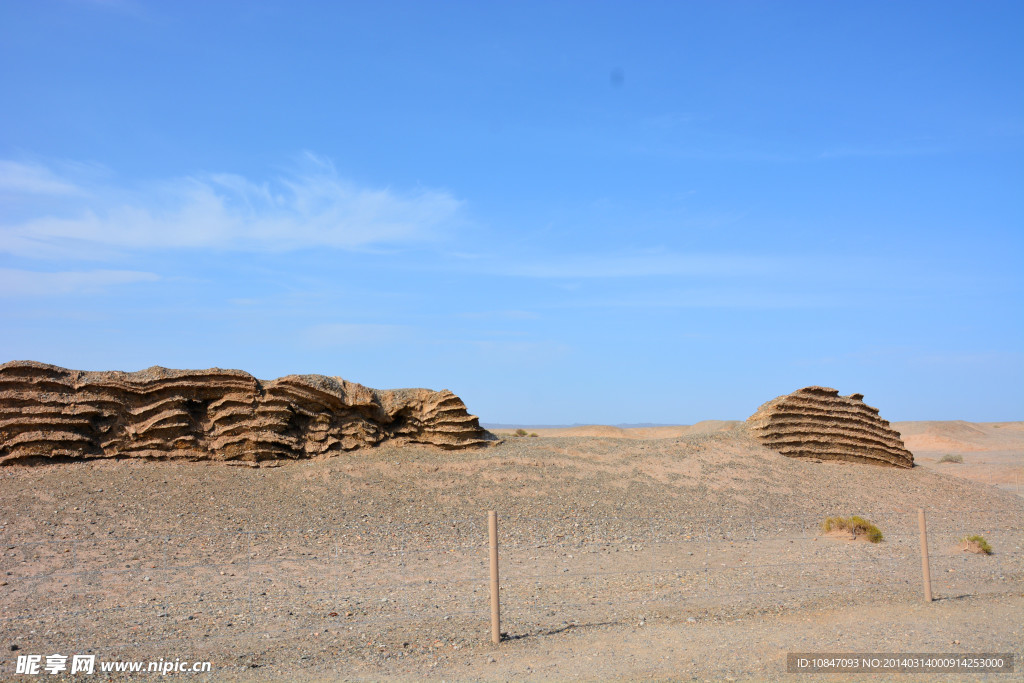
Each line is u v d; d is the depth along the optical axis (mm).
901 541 23281
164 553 18875
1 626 13195
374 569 18531
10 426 25203
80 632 12742
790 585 16719
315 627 13078
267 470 27312
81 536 19844
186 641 12109
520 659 10945
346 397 30484
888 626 12805
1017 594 15852
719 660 10766
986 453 71375
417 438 31484
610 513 25516
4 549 18484
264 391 28969
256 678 10062
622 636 12227
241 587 16453
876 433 36250
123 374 27641
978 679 9922
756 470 31922
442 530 22906
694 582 17094
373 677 10047
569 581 17328
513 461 30062
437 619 13680
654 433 74438
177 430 27328
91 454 26031
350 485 26281
